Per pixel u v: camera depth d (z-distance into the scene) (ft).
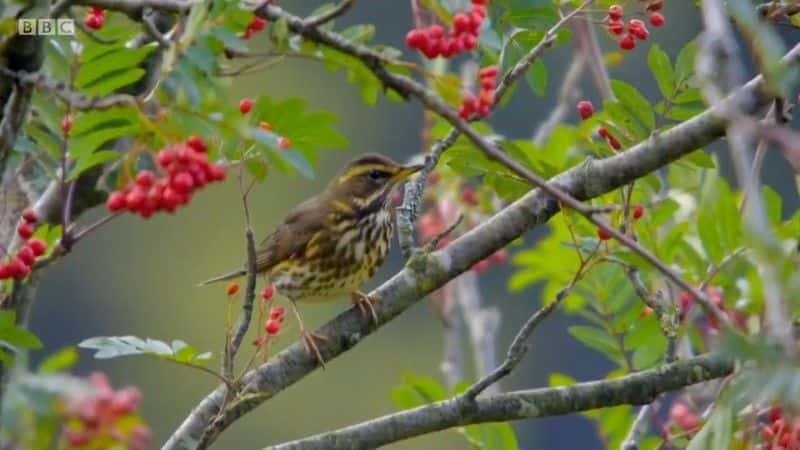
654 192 43.70
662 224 43.78
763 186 41.73
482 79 30.42
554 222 48.21
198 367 35.12
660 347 44.42
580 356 98.89
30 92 29.25
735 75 25.55
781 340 25.39
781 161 81.41
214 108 28.40
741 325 43.70
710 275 42.24
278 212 104.17
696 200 47.62
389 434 38.24
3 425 22.98
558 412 38.81
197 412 37.45
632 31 38.19
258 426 105.81
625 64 88.33
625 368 44.55
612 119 38.45
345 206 46.26
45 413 22.94
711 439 32.07
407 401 43.65
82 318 107.24
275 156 28.17
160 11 31.71
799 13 37.91
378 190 46.60
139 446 23.79
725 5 29.22
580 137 46.60
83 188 40.96
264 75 102.22
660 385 38.99
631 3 45.75
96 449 23.59
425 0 30.58
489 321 54.24
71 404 23.17
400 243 39.45
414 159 54.90
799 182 33.09
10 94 29.40
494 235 38.83
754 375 25.96
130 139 37.37
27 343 33.27
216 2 29.27
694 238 45.44
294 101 33.24
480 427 43.01
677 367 39.06
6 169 30.71
